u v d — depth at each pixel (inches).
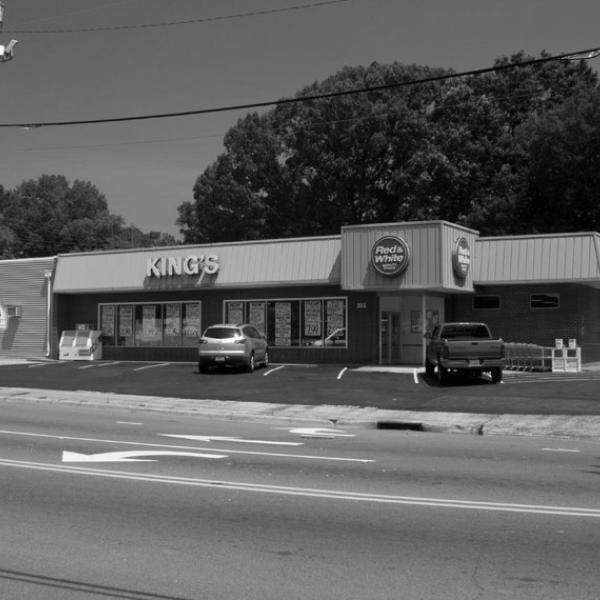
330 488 370.6
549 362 1007.0
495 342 871.1
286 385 919.7
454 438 579.5
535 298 1101.7
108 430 603.2
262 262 1205.7
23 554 261.9
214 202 2330.2
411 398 795.4
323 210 2155.5
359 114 2066.9
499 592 222.8
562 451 501.4
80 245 4062.5
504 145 1989.4
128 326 1362.0
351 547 269.3
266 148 2304.4
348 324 1169.4
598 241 1039.6
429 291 1087.6
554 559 254.4
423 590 224.5
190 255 1261.1
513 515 315.3
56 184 4923.7
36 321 1422.2
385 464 442.9
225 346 1049.5
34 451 484.4
